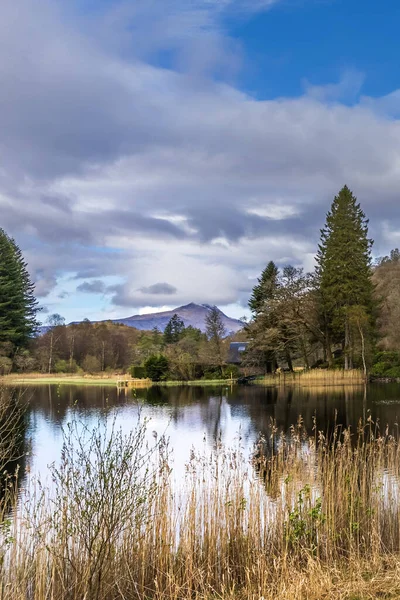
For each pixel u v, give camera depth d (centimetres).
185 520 802
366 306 5412
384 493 962
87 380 5722
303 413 2780
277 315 5278
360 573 694
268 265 6166
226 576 746
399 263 7594
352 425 2312
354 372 4931
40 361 6912
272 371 5725
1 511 743
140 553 715
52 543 667
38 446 1805
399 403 3091
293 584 649
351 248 5444
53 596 623
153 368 5859
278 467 1050
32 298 7381
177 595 674
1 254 6781
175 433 2181
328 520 838
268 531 841
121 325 11144
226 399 3681
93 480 629
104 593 620
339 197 5653
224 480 958
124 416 2702
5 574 646
